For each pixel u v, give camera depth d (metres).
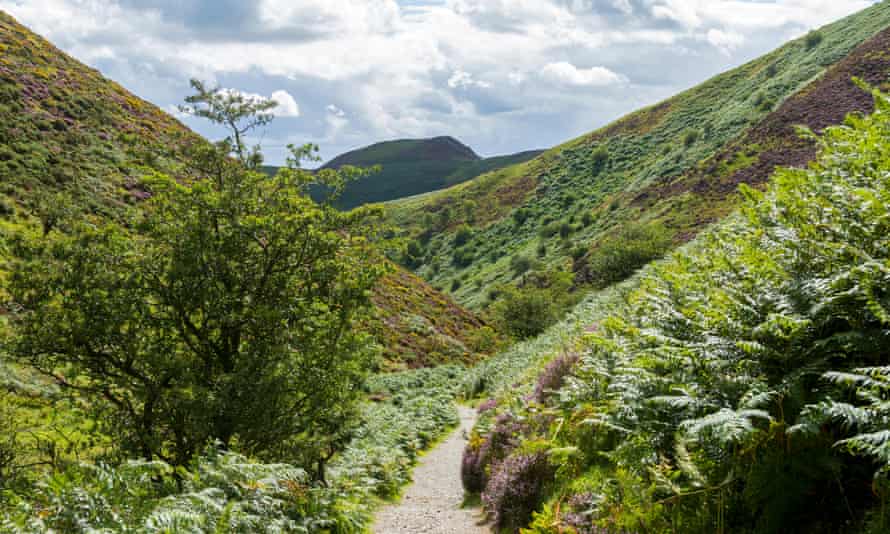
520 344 36.94
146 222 14.41
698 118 122.19
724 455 4.36
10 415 14.38
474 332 59.75
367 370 16.17
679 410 4.85
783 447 4.07
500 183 156.50
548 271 92.31
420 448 21.23
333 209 16.30
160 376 13.08
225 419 12.65
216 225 14.90
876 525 3.40
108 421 13.26
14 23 65.75
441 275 125.94
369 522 10.55
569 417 8.22
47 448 13.23
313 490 9.55
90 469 6.03
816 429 3.50
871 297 3.96
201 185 14.25
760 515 4.13
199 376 13.66
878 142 6.50
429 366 45.69
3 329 14.05
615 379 6.29
